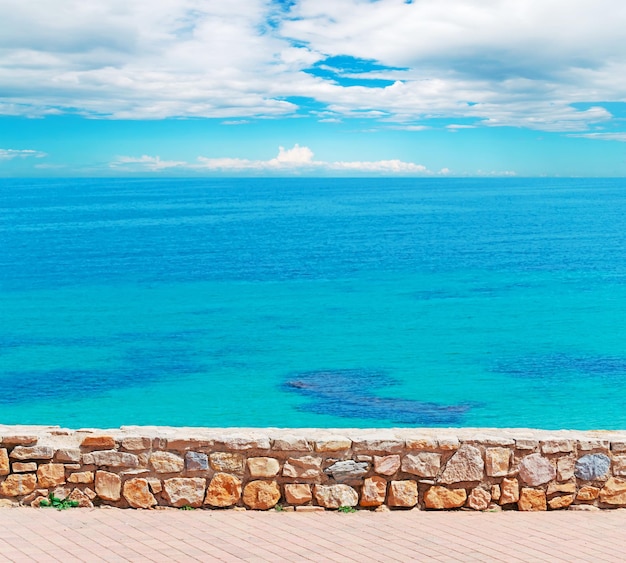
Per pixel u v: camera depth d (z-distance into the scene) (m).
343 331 42.81
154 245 92.94
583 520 7.91
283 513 8.07
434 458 8.23
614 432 8.80
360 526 7.62
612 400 28.61
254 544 6.96
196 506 8.15
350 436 8.34
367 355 36.81
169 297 55.34
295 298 54.41
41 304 52.88
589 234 99.38
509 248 83.75
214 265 73.19
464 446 8.25
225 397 29.30
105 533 7.23
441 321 45.50
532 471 8.28
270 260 76.44
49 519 7.66
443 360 35.72
